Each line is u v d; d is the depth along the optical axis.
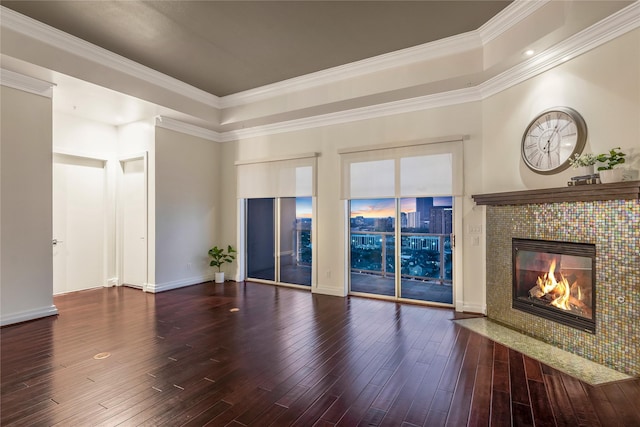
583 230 2.93
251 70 4.64
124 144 5.86
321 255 5.41
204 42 3.88
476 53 3.76
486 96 4.12
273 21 3.46
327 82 4.75
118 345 3.28
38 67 3.56
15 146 3.86
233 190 6.43
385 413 2.17
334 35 3.74
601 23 2.79
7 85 3.78
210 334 3.57
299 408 2.23
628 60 2.70
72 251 5.50
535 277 3.47
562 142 3.19
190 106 5.29
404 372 2.71
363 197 4.99
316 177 5.43
